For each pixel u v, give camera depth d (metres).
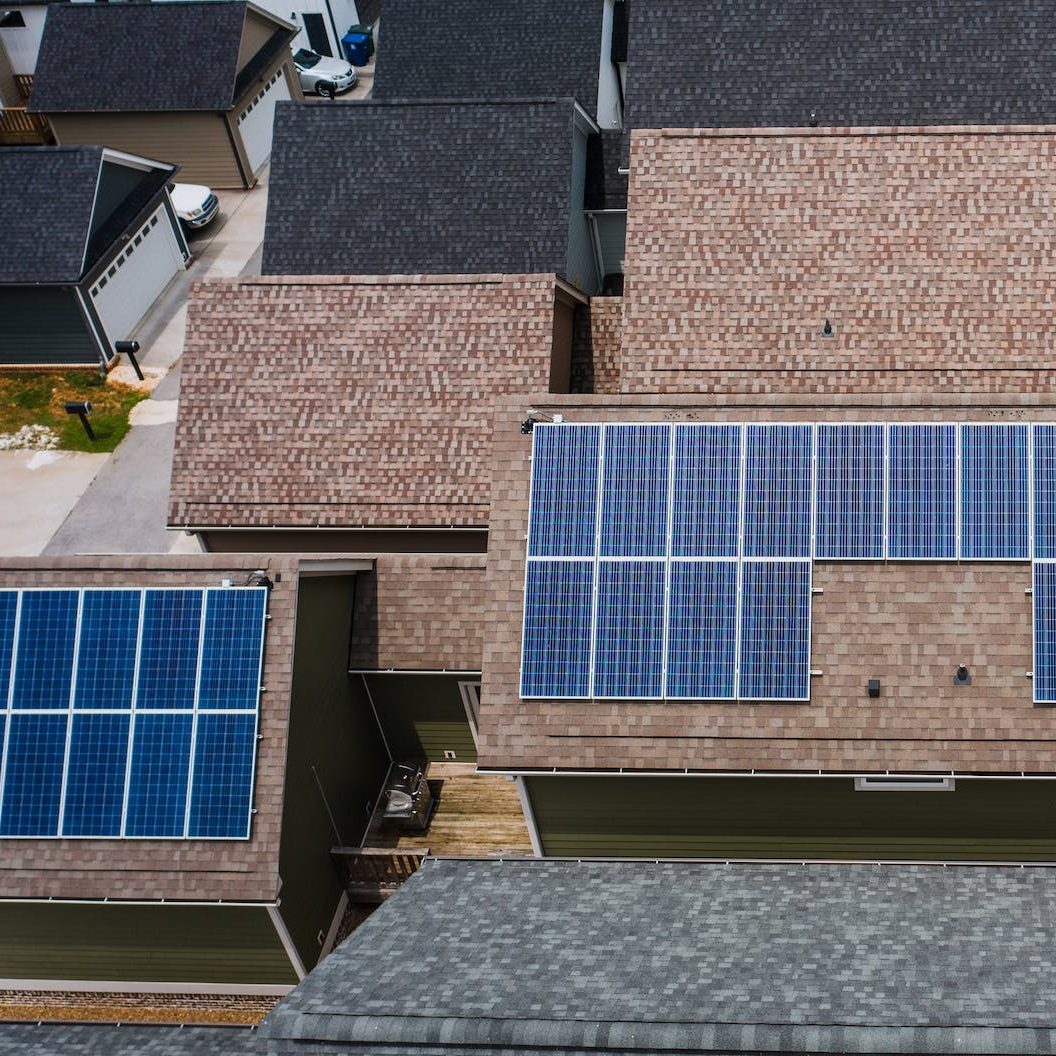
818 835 21.91
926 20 33.59
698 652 21.05
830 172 27.67
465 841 24.52
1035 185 27.06
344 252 33.81
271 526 27.80
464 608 24.20
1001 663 20.48
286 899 21.53
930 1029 14.53
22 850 21.38
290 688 21.44
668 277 27.44
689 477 21.78
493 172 34.03
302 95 51.06
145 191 40.72
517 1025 15.21
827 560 21.16
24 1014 23.33
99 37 45.31
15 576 22.62
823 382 26.39
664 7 34.56
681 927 18.14
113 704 21.64
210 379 28.78
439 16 40.06
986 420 21.39
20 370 39.56
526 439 22.42
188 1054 18.06
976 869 19.42
